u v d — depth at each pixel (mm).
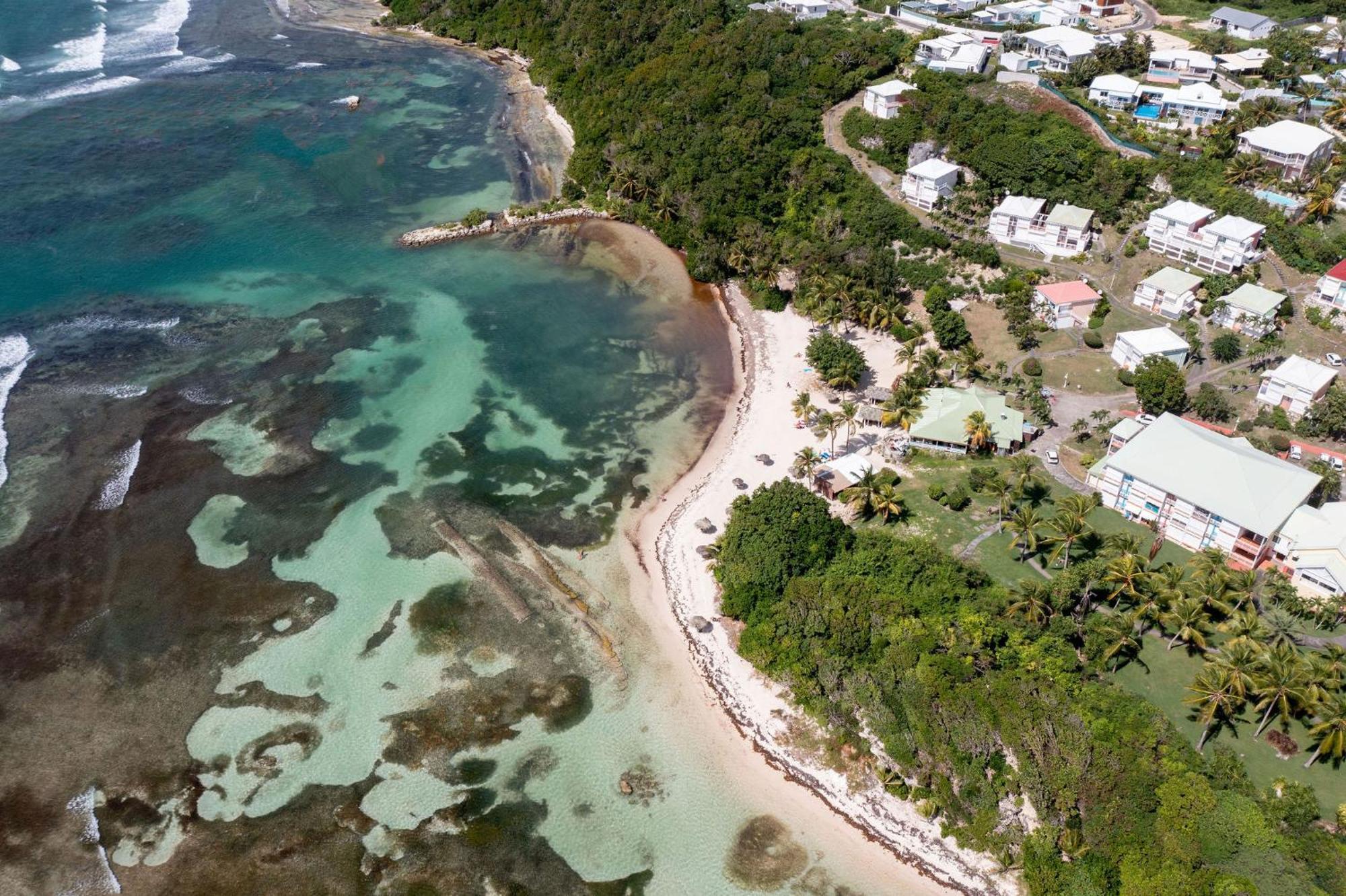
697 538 99625
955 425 108250
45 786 74625
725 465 109375
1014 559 93000
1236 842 65812
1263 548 87938
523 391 122625
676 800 75375
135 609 89750
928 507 100500
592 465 110750
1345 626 83562
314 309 137875
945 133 158375
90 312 134500
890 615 84062
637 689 84062
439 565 95750
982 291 134250
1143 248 136875
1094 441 107812
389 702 82188
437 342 131750
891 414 109750
